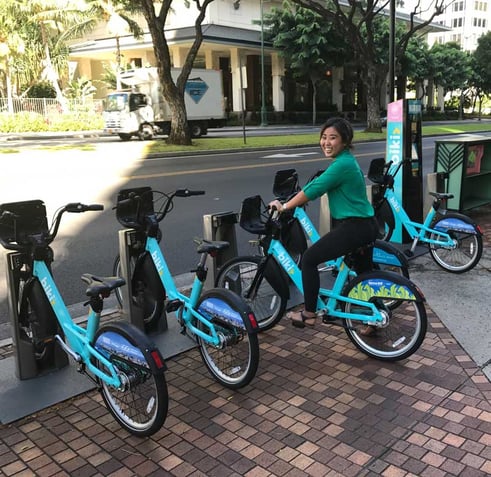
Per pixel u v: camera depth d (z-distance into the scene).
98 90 49.22
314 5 26.81
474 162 9.07
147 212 4.36
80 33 38.94
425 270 6.13
